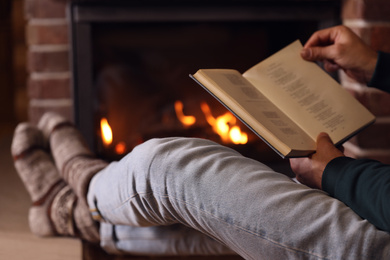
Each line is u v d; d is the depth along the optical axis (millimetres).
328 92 929
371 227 627
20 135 1314
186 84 1783
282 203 657
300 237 633
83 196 1032
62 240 1232
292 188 680
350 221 632
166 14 1602
